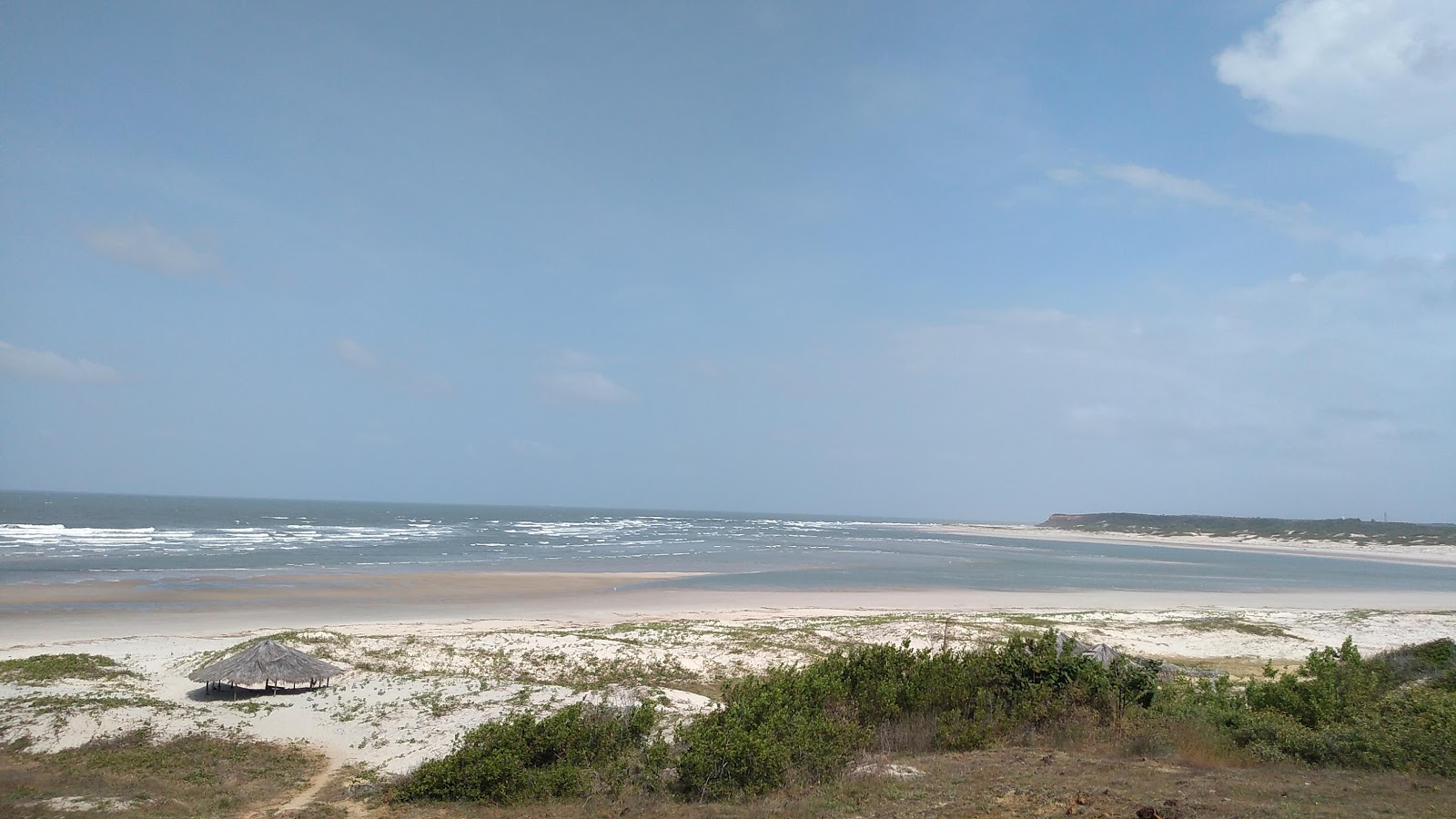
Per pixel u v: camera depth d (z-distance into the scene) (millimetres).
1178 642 32406
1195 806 9430
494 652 27078
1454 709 12898
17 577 47156
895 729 14711
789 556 84500
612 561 71938
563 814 12742
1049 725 14664
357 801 14852
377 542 87375
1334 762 11961
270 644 22750
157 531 94875
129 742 18016
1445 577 81312
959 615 38281
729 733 13289
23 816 13359
